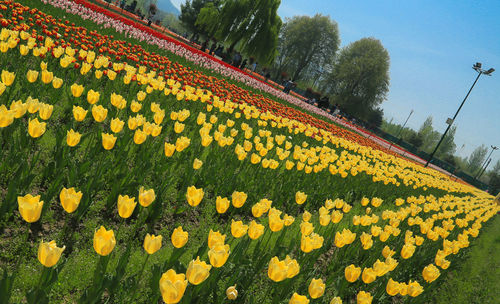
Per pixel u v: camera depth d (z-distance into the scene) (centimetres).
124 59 1144
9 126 413
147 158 516
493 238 1538
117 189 409
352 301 500
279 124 1200
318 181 848
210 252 251
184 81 1248
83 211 368
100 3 3425
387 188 1262
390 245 699
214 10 3950
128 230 414
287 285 374
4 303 215
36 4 1289
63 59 651
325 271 534
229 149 704
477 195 3042
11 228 334
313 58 7294
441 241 822
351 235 425
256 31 3731
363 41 7400
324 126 1939
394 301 582
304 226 372
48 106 348
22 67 660
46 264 201
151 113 739
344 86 7375
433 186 1895
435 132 13550
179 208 477
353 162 1104
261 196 625
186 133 759
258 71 4788
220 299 324
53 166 405
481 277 895
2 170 369
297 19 7281
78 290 307
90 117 612
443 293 695
